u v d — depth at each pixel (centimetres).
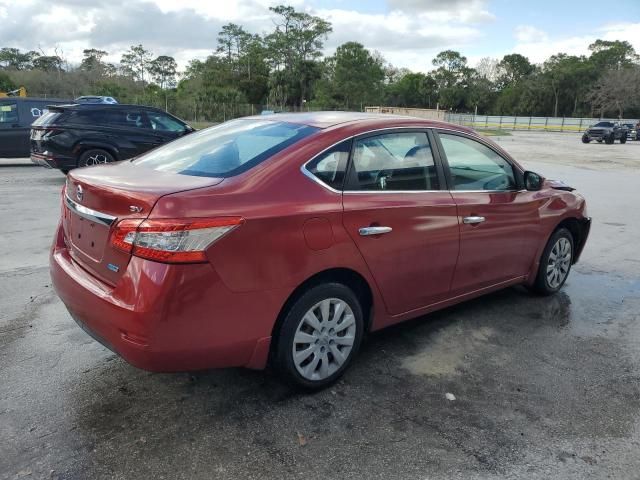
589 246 743
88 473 257
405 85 10594
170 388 335
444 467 268
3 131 1367
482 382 355
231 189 286
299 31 7619
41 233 698
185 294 264
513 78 11350
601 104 8444
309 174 314
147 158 369
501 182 444
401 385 347
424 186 376
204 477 257
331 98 7644
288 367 315
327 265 314
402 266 359
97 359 369
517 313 480
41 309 453
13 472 256
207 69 7925
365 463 270
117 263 276
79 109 1107
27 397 321
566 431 302
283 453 276
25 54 10025
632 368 381
